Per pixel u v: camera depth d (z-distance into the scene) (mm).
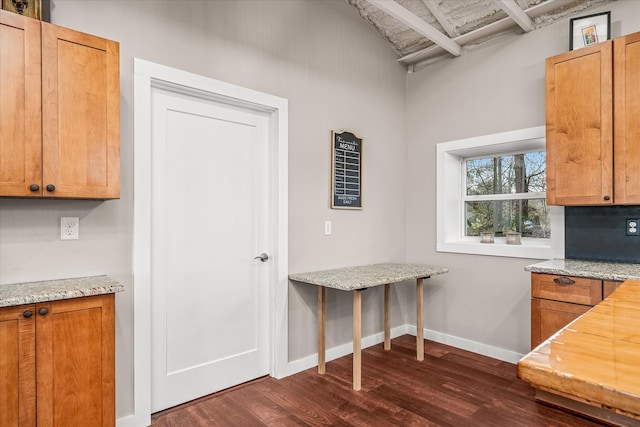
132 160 2146
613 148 2340
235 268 2693
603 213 2662
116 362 2092
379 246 3592
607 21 2562
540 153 3252
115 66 1891
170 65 2287
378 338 3574
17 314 1521
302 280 2740
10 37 1617
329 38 3188
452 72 3521
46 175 1696
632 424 1986
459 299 3447
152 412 2291
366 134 3482
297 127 2939
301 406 2381
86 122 1803
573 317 2303
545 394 2393
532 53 3000
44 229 1894
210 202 2568
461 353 3297
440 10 3105
